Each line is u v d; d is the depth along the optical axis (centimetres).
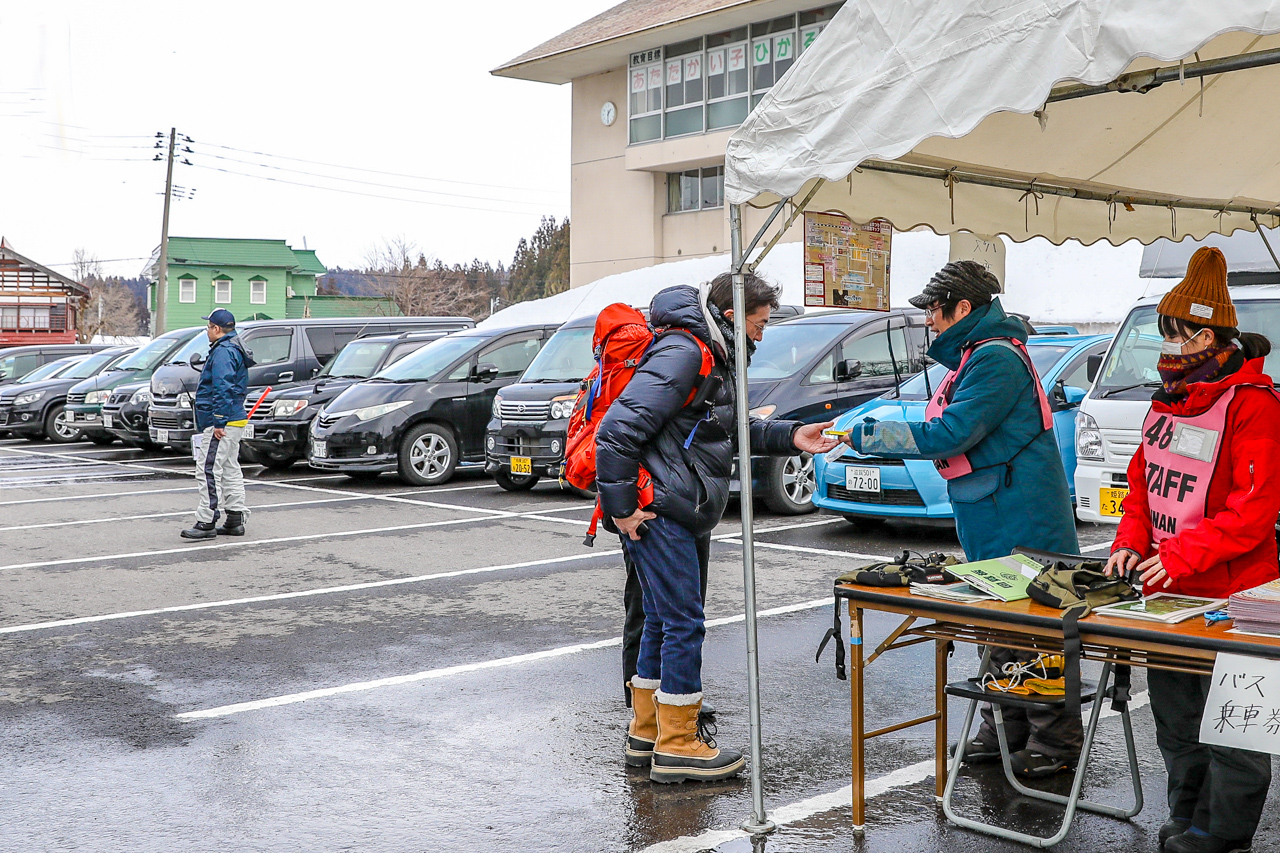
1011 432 405
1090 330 1872
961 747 392
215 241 6781
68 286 5600
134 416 1792
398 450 1324
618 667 579
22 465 1661
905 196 444
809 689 540
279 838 379
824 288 417
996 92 315
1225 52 386
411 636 641
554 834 381
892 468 884
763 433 439
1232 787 331
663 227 3325
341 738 477
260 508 1164
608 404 427
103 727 492
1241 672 290
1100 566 361
